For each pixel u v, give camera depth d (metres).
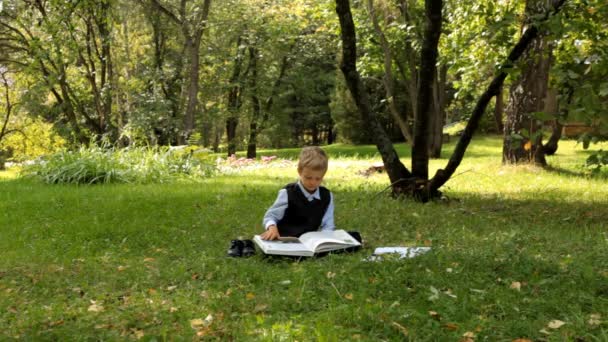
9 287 5.12
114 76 29.25
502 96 37.75
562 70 6.72
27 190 13.43
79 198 11.38
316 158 5.95
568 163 17.52
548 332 3.49
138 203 10.23
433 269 4.77
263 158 21.70
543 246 5.79
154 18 30.70
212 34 33.34
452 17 17.59
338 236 5.79
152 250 6.52
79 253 6.52
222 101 37.91
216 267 5.28
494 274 4.65
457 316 3.78
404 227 7.38
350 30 9.64
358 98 9.98
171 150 16.81
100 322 3.98
